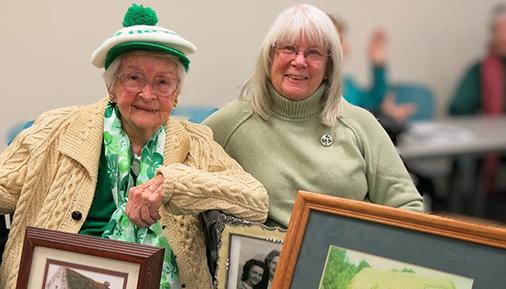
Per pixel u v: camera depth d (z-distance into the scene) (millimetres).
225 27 4043
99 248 1326
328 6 4477
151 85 1489
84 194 1523
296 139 1680
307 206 1302
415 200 1659
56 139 1561
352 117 1718
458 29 5121
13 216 1559
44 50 3498
